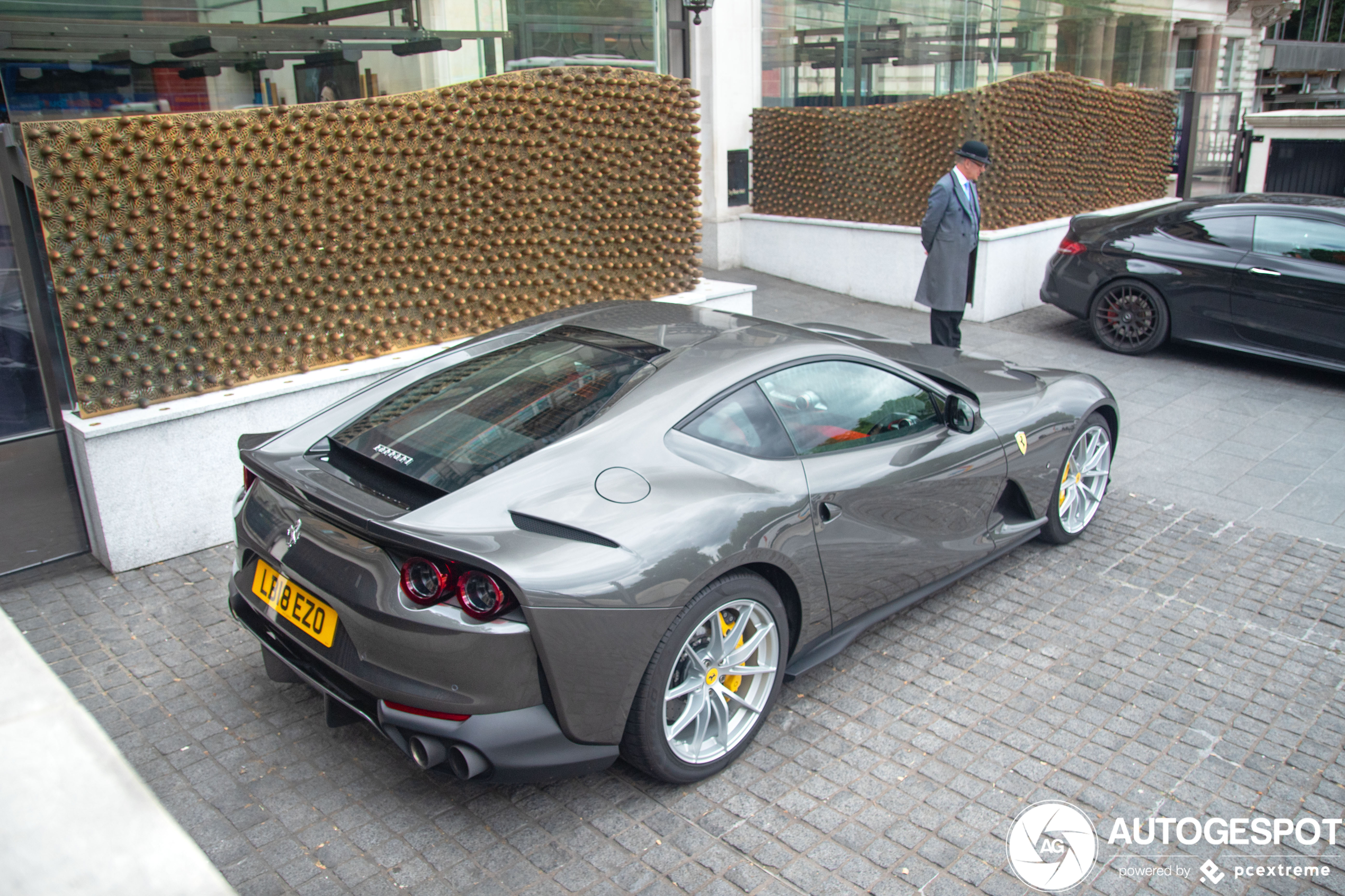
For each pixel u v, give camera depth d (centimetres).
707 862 275
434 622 254
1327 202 773
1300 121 1505
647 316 387
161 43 487
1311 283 736
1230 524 515
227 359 489
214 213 470
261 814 292
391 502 277
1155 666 380
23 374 437
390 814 293
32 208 427
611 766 318
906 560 375
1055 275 893
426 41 591
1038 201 1013
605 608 263
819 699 357
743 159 1142
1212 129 1525
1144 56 1186
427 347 575
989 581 451
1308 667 380
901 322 948
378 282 549
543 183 622
